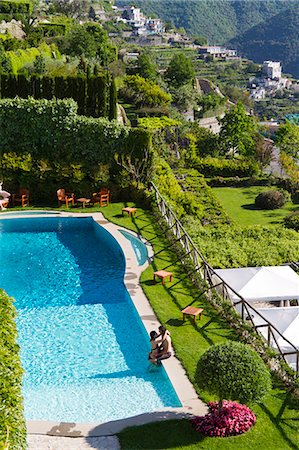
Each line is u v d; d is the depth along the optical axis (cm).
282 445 1413
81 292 2470
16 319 2208
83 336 2095
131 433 1464
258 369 1434
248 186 5459
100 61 8512
